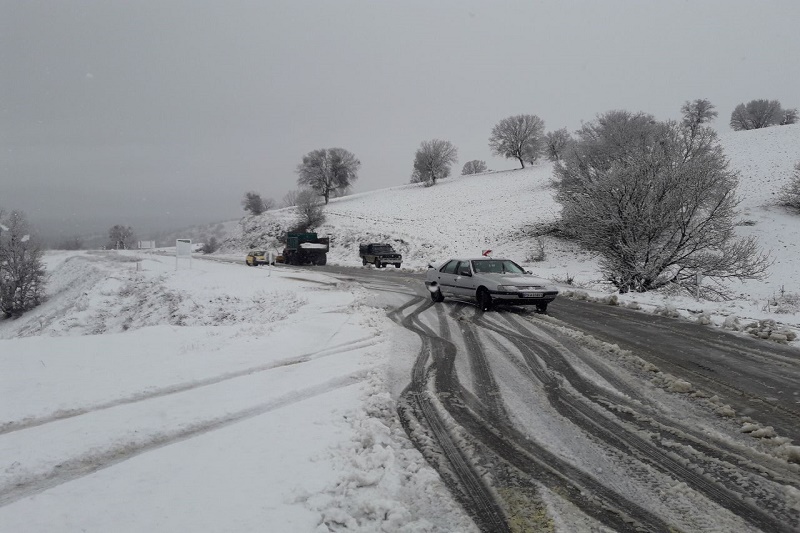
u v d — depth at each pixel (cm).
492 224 5369
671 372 714
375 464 411
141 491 363
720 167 2066
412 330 1045
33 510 338
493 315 1238
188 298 2406
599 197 2066
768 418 536
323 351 841
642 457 442
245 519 323
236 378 677
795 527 333
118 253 6353
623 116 4209
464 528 329
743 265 1869
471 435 491
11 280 3962
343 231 5731
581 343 902
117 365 761
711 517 346
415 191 8762
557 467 423
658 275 1997
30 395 613
